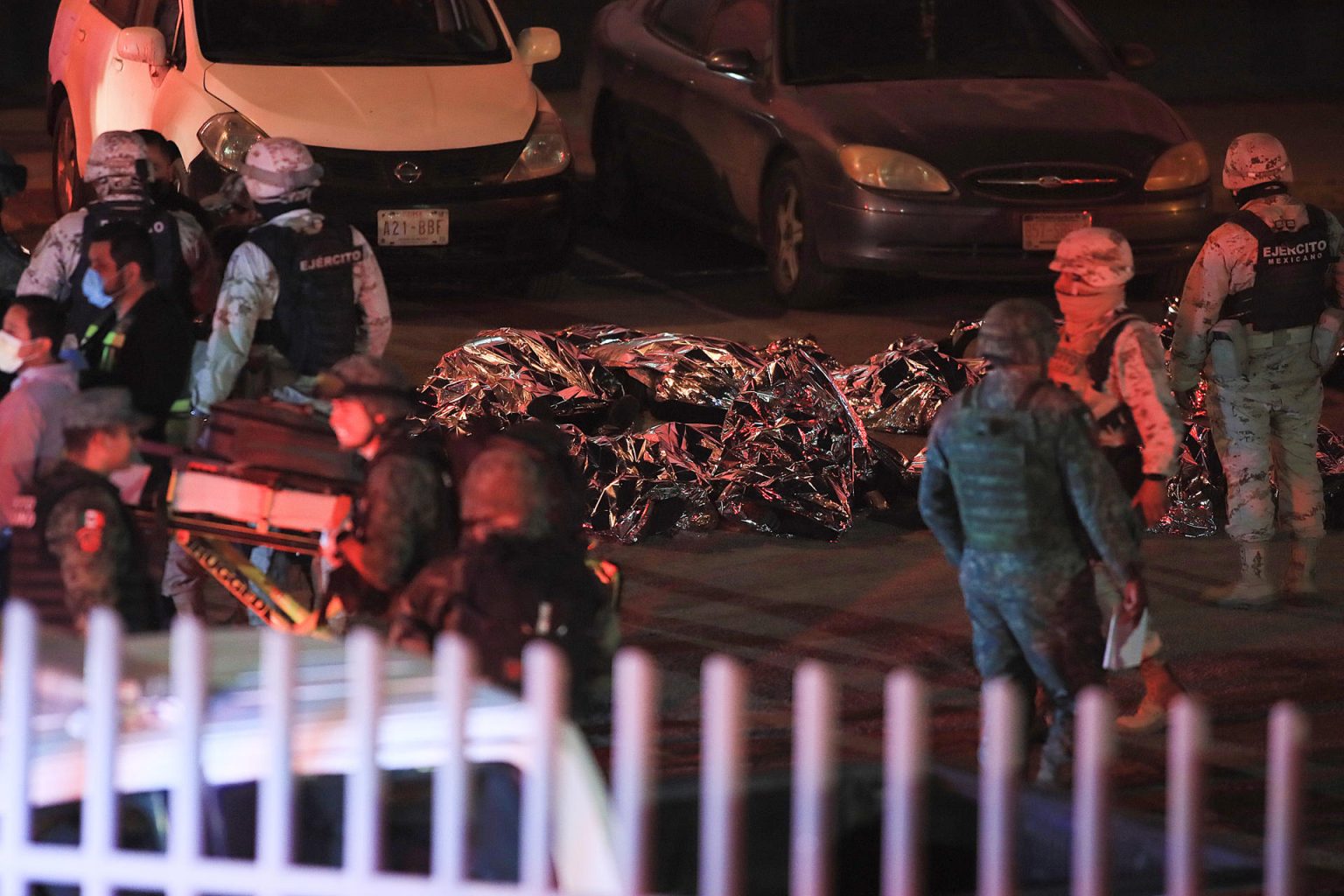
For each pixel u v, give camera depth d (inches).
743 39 1872.5
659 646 1022.4
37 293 974.4
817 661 1002.7
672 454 1230.9
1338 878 734.5
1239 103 2815.0
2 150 1146.7
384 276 1660.9
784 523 1229.1
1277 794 448.8
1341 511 1262.3
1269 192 1047.6
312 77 1672.0
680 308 1788.9
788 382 1289.4
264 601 821.9
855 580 1144.8
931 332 1705.2
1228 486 1116.5
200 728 451.5
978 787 592.1
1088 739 436.1
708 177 1905.8
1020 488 759.7
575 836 456.1
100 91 1787.6
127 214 984.9
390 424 800.3
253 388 949.2
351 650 480.7
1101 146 1700.3
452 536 792.9
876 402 1446.9
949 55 1835.6
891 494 1295.5
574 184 1729.8
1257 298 1049.5
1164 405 840.3
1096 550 786.2
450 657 436.8
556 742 450.3
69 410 685.3
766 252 1817.2
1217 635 1052.5
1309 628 1064.8
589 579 679.7
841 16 1844.2
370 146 1621.6
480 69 1754.4
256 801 536.1
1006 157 1676.9
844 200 1686.8
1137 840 557.6
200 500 796.0
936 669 992.9
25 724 453.7
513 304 1784.0
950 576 1155.9
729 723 414.0
